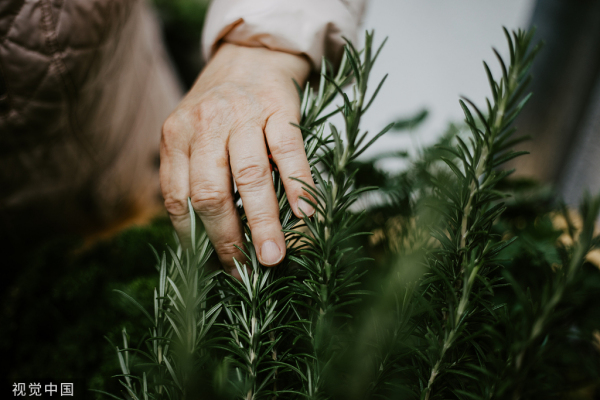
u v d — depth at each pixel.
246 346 0.29
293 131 0.32
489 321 0.28
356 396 0.28
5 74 0.43
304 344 0.31
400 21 1.36
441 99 1.20
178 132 0.35
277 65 0.37
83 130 0.54
